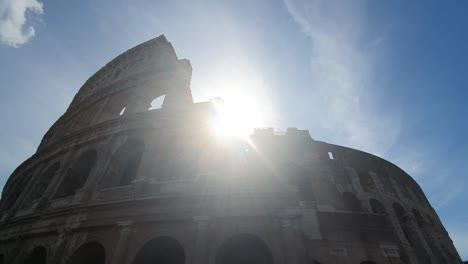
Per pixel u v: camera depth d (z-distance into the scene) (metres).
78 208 22.19
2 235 26.12
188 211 19.55
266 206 18.95
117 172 27.48
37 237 23.42
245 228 18.25
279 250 16.86
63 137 34.53
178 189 21.88
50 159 34.81
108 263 18.78
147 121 29.92
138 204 20.75
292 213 18.31
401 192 44.47
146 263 21.05
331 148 42.59
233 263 21.84
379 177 44.09
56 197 27.22
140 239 19.28
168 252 22.64
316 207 28.73
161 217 19.62
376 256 25.23
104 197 23.56
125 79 41.06
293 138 39.16
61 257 20.42
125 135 29.66
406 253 33.47
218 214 18.95
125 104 39.97
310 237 25.78
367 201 36.66
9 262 22.75
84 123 39.69
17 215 27.94
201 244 17.59
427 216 46.00
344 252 25.08
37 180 31.92
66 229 21.50
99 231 20.80
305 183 34.78
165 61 44.66
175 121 29.36
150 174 24.23
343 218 27.66
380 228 27.42
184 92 36.56
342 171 39.66
